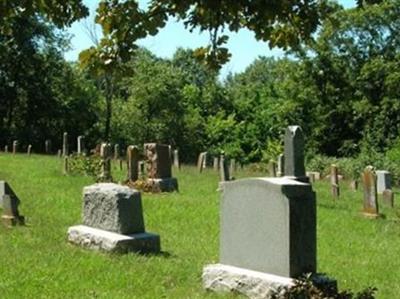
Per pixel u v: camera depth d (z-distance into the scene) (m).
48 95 62.84
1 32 5.79
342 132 60.00
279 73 71.12
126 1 5.55
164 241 13.77
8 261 10.85
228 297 9.22
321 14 5.69
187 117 61.88
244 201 9.74
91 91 63.72
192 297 9.16
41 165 31.06
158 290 9.49
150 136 60.88
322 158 47.72
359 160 44.72
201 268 11.02
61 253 11.75
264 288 9.09
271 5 5.25
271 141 57.25
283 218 9.16
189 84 67.94
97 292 9.15
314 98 60.34
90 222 13.05
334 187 25.38
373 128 57.06
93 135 63.03
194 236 14.55
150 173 23.61
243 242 9.73
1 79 62.50
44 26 60.88
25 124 63.44
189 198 21.05
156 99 60.59
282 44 5.95
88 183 24.05
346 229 17.27
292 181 9.43
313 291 8.13
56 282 9.56
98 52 5.75
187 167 38.81
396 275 11.71
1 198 16.27
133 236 12.34
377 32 58.84
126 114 61.69
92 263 10.98
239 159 60.31
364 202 20.30
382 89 57.59
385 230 17.50
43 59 62.81
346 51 59.41
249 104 64.44
